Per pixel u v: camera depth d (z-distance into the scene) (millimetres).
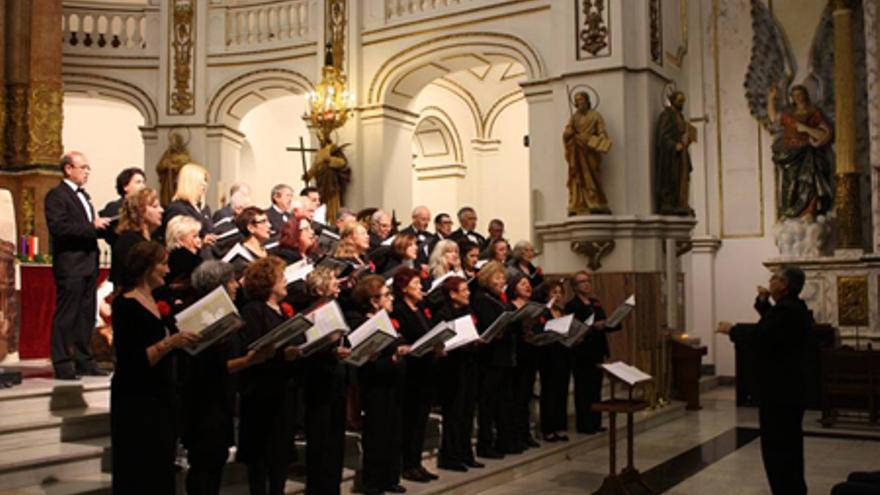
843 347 10398
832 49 12836
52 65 11281
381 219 8047
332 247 7016
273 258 5152
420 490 6066
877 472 4836
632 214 11016
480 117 16469
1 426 5305
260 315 4973
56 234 6277
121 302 4234
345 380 5496
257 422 4984
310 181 13062
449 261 7227
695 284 13727
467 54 12336
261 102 14648
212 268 4883
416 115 13688
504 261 8414
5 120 11172
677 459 8023
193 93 14172
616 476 6496
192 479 4660
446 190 16531
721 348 13672
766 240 13391
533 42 11703
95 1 14297
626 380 6500
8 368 7113
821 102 12906
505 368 7230
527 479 7102
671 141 11094
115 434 4191
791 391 5902
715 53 13750
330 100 12617
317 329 5000
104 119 17531
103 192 17453
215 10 14227
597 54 11141
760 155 13445
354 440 6641
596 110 11125
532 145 11695
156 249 4309
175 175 13844
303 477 5895
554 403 8109
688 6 13766
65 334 6359
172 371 4324
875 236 11680
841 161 12328
